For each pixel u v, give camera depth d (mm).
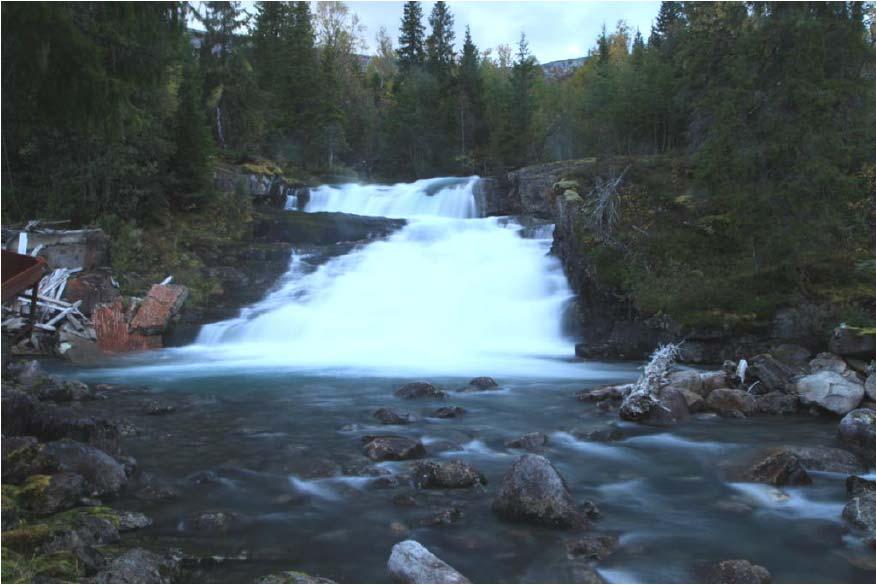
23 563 4105
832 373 10742
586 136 51750
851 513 5828
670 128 43344
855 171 19453
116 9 7355
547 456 7945
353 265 25141
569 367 15703
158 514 5859
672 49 47781
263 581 4277
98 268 21703
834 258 16938
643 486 6879
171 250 24328
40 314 18312
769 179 17266
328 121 57625
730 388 11516
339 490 6508
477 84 68188
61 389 11234
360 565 4836
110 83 7324
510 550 5129
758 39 17047
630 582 4625
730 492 6688
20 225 21156
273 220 28672
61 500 5711
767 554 5148
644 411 9781
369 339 20094
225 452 7871
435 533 5453
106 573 4211
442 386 12859
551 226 27609
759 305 15641
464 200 38594
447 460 7562
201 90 42281
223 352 18547
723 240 19953
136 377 14438
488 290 22688
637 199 23141
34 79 7020
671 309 16516
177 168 27453
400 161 63906
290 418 9898
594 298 19734
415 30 92375
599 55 77812
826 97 16078
